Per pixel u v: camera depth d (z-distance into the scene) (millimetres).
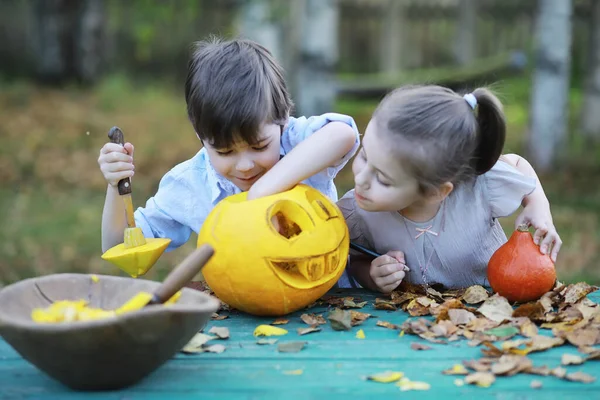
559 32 7297
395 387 1858
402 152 2215
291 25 9391
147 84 12258
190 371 1966
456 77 9492
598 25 8484
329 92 7199
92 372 1773
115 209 2562
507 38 11773
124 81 11648
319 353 2084
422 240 2588
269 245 2230
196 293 1916
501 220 6355
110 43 12633
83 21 11797
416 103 2262
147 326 1691
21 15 12891
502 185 2568
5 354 2096
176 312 1699
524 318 2254
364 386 1866
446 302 2373
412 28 12172
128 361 1763
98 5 12000
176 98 11617
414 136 2213
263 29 7609
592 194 6922
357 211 2613
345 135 2438
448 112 2266
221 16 12406
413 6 12062
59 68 11758
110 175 2414
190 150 8500
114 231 2584
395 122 2227
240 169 2439
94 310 1921
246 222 2260
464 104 2324
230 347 2139
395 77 10391
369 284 2693
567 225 6066
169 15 9906
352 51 12203
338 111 9414
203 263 1885
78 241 5824
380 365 1997
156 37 12555
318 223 2307
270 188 2346
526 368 1924
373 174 2299
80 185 7473
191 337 1809
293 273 2338
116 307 2023
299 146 2408
